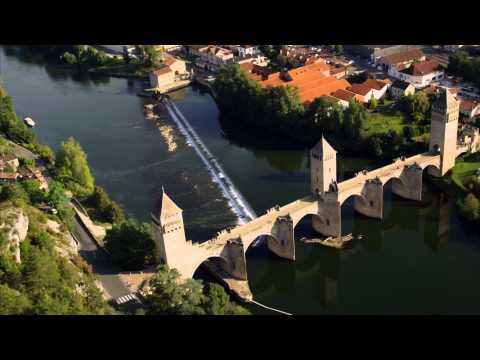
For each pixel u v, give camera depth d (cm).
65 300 16488
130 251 19588
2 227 17588
